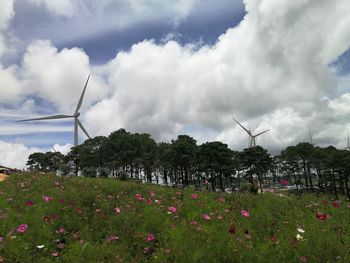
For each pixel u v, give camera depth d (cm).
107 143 10762
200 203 1027
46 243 728
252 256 602
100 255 670
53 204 1009
